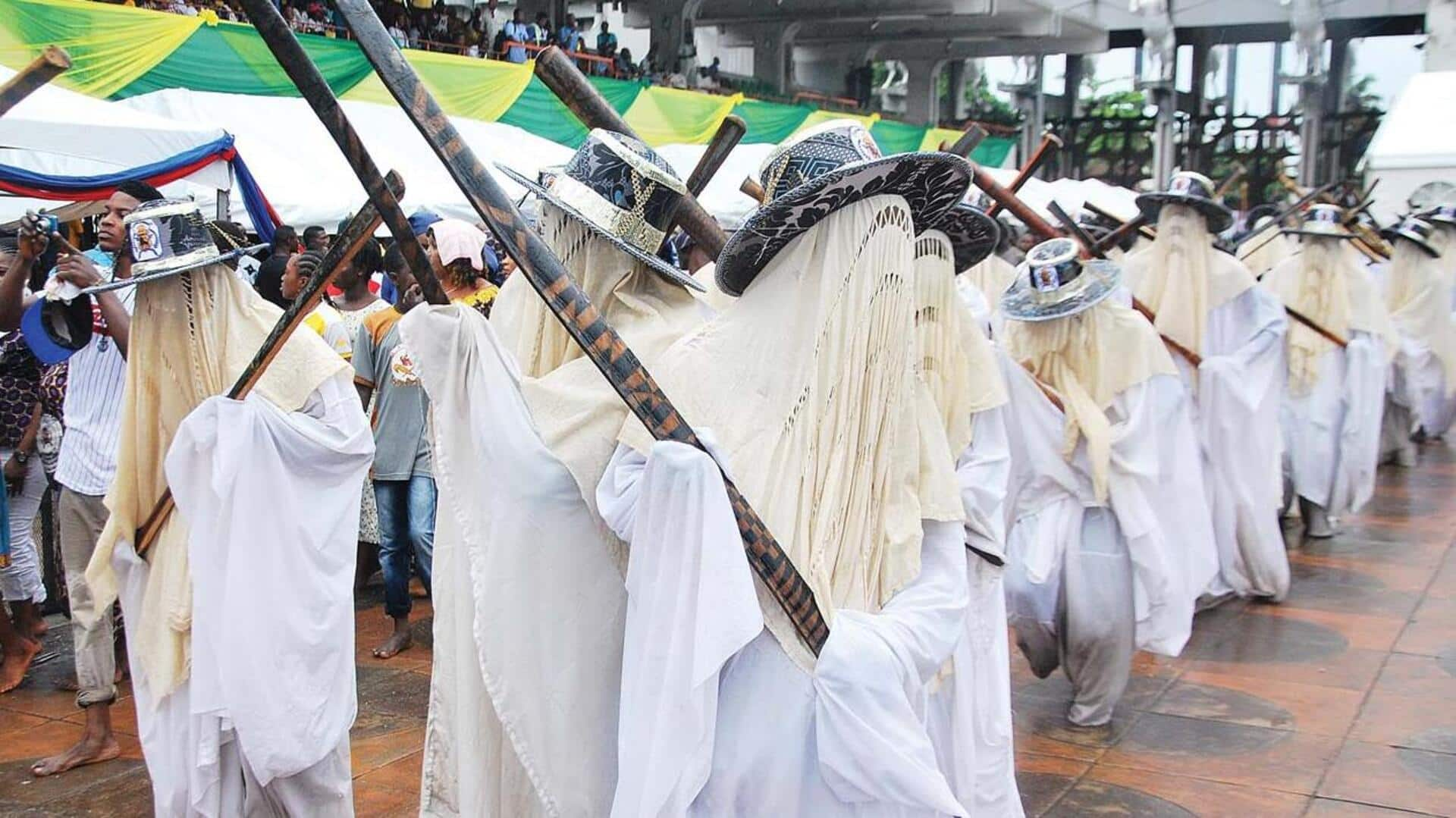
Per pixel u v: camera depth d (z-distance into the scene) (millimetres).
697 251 6312
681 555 2312
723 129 3328
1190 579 5742
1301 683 6230
